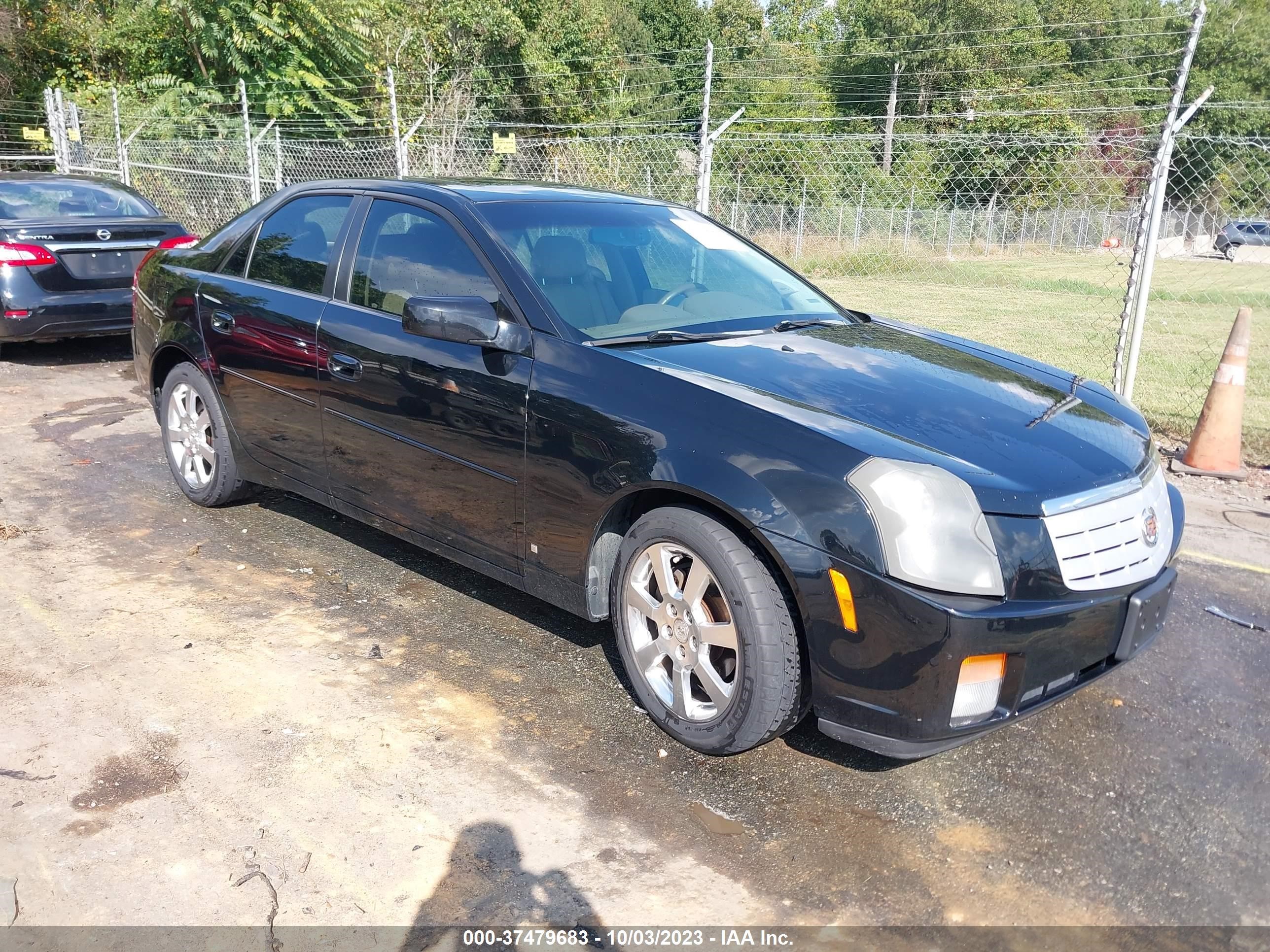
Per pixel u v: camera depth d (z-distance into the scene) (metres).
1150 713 3.40
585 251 3.76
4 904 2.35
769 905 2.44
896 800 2.88
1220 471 6.08
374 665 3.55
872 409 2.99
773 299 4.06
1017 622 2.58
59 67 22.58
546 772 2.95
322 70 17.95
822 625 2.67
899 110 38.31
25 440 6.14
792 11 51.53
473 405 3.45
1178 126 6.36
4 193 7.97
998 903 2.47
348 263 4.07
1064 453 2.93
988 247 21.19
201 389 4.74
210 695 3.30
